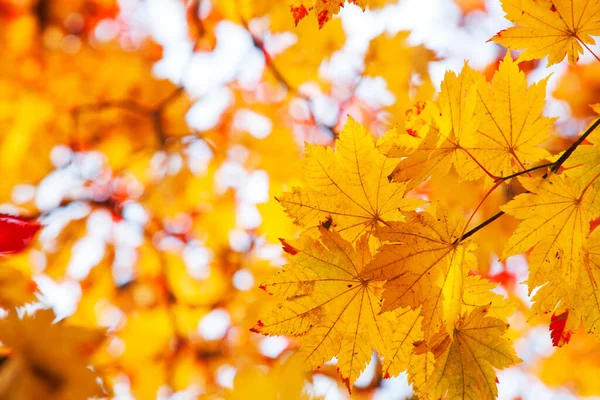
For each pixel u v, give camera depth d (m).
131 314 2.60
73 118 2.79
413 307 1.20
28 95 2.70
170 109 2.92
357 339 1.22
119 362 2.20
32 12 2.72
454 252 1.21
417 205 1.22
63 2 2.75
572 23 1.22
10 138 2.64
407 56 2.52
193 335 2.62
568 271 1.21
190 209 2.84
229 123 2.91
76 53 2.79
